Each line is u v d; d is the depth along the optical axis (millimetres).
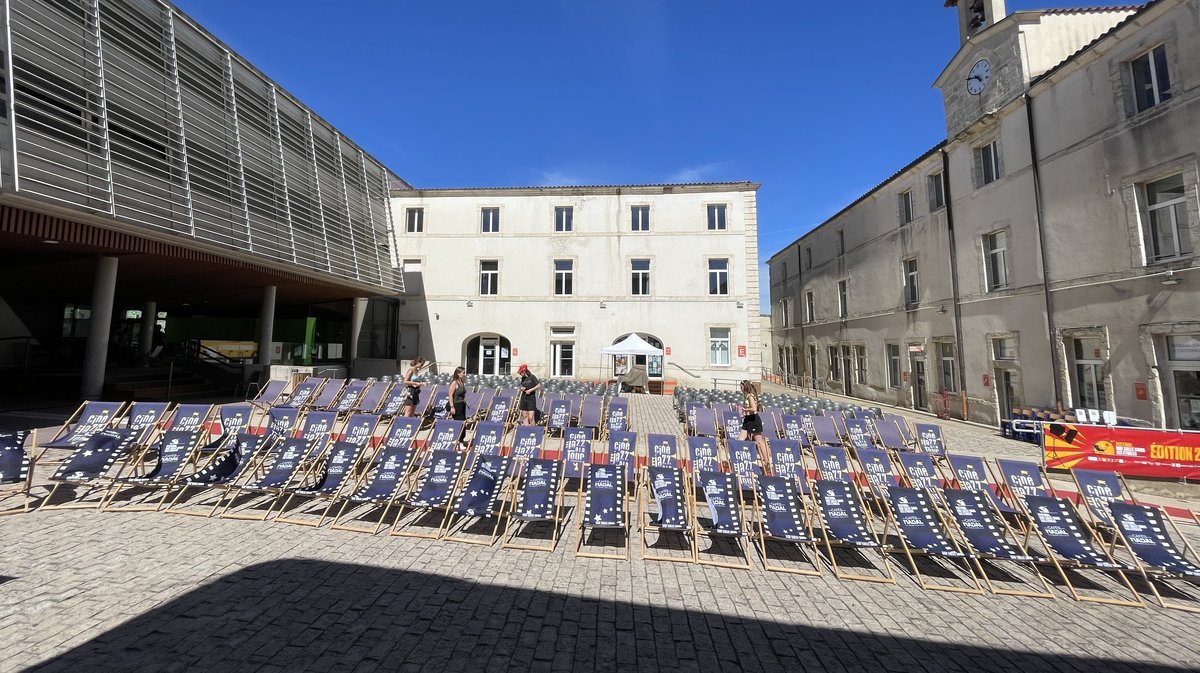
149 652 2766
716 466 6273
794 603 3783
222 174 13078
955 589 4105
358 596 3551
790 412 10930
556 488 4941
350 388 11828
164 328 25156
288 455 5547
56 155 9023
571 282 22688
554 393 14469
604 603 3639
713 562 4500
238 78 14133
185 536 4527
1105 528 4984
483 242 22953
